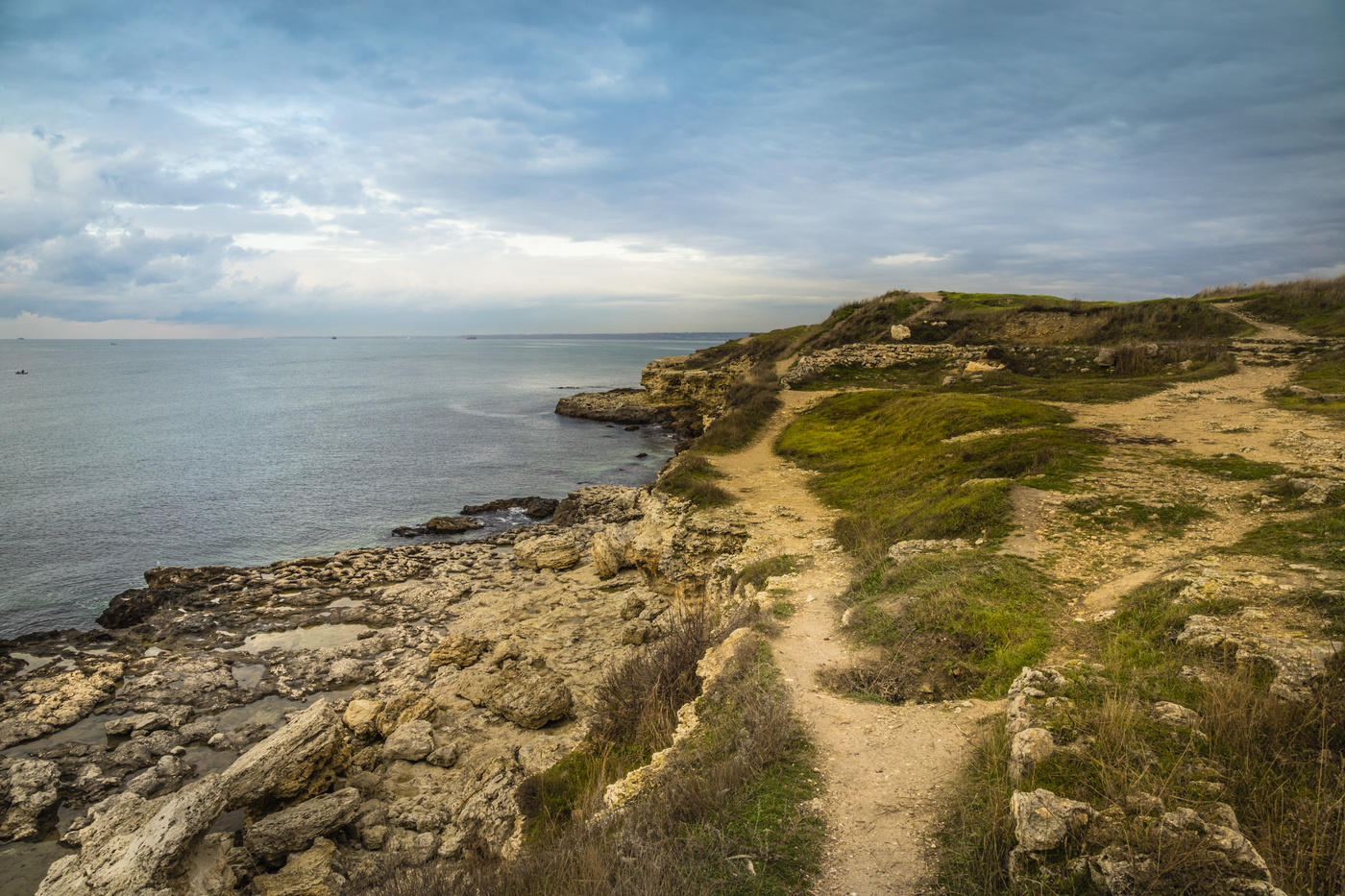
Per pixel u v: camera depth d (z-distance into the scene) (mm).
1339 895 4770
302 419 91062
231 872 11906
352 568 33406
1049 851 5500
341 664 22938
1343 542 10914
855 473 27438
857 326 63406
